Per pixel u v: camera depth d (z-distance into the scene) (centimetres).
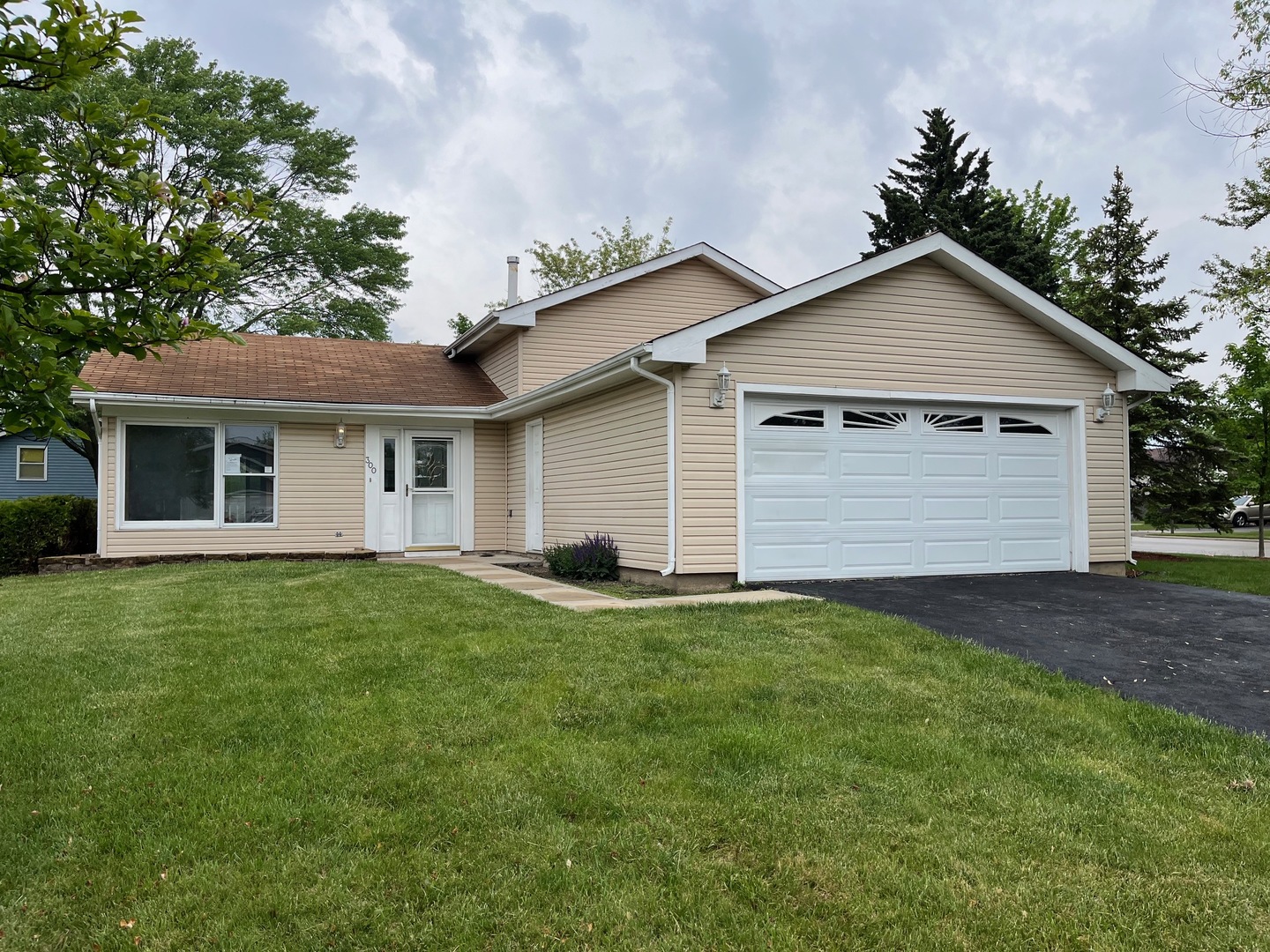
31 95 1809
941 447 1040
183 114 2245
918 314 1022
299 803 347
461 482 1445
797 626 670
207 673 523
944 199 2453
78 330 263
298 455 1327
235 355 1498
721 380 918
